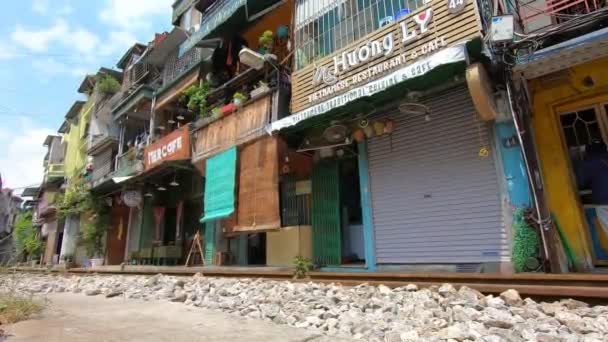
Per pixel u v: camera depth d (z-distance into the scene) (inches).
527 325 140.6
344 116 351.9
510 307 167.8
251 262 487.8
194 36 548.4
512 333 131.6
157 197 721.6
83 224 910.4
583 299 170.2
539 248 241.4
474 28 250.8
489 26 254.2
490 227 272.4
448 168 303.6
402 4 310.2
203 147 503.2
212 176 471.5
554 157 263.4
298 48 392.5
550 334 128.3
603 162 250.1
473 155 290.2
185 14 745.0
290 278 310.8
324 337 146.5
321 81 353.7
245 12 461.1
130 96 776.9
